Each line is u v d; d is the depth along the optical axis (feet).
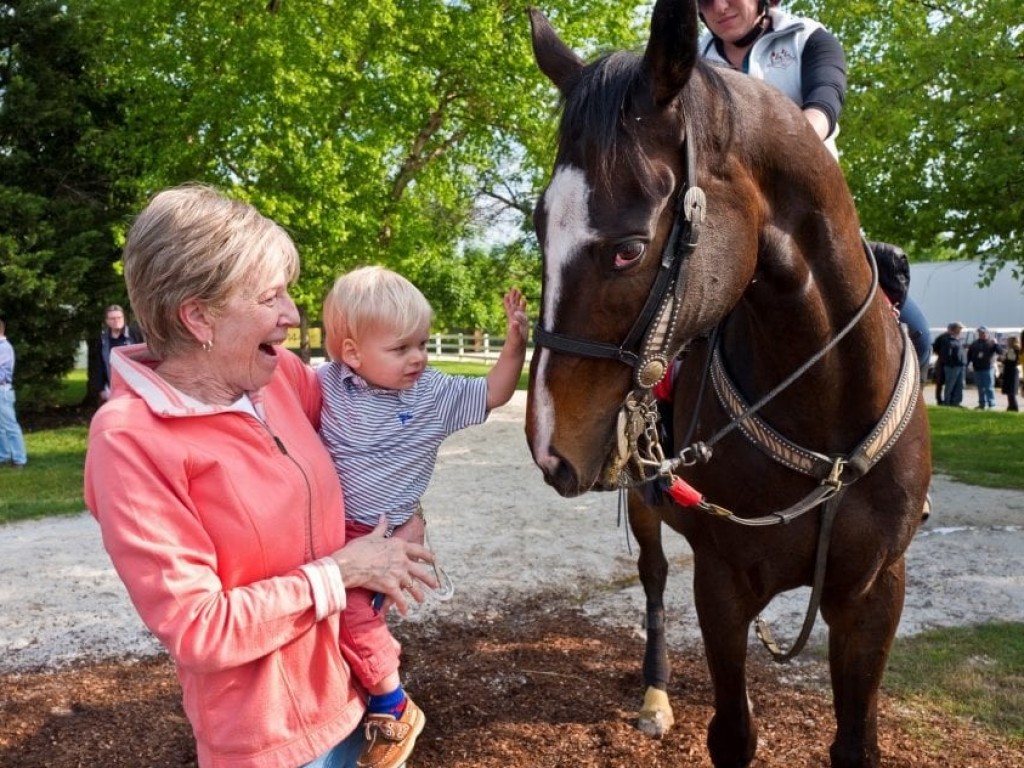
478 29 43.27
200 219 4.79
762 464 6.69
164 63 38.29
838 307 6.26
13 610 14.79
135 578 4.43
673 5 4.93
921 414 7.00
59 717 10.69
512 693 11.05
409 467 6.40
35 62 42.42
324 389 6.50
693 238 5.27
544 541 18.62
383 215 46.11
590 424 5.34
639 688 11.15
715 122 5.50
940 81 29.22
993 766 9.02
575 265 5.15
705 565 7.34
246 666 4.86
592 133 5.12
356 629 5.68
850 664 7.16
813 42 7.97
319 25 38.70
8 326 40.81
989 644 12.23
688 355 7.64
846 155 30.35
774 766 9.12
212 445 4.83
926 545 17.58
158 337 4.93
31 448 34.40
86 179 44.70
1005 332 69.31
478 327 98.73
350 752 5.84
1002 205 28.58
